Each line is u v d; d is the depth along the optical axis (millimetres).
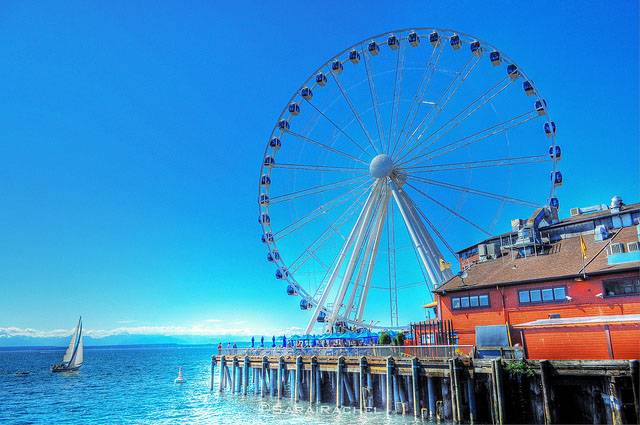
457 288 35750
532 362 25047
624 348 25422
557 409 23828
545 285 31938
